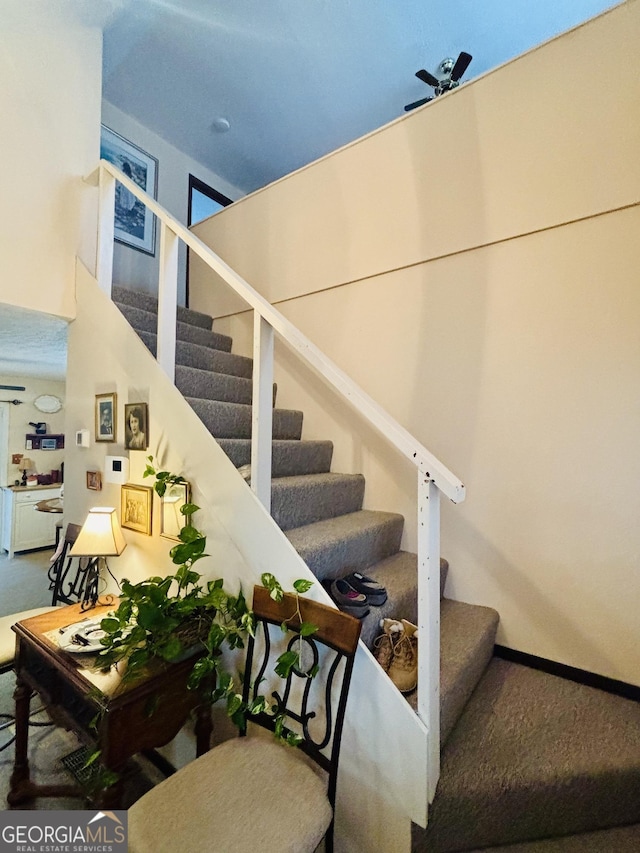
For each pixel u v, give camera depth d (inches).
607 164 66.8
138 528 73.5
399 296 91.5
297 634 50.3
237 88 123.0
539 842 49.4
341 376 51.3
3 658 62.9
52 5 89.7
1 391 189.0
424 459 44.7
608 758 51.6
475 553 78.5
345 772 49.3
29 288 84.5
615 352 66.3
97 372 85.1
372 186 95.9
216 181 165.2
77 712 54.6
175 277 73.3
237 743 48.1
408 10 97.9
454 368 82.7
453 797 46.4
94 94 97.8
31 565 165.3
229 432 90.2
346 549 70.0
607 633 66.0
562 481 70.4
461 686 57.6
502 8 96.8
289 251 112.6
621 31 65.9
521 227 74.9
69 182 92.0
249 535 56.8
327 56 111.7
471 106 81.0
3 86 81.9
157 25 102.7
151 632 51.4
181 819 37.8
